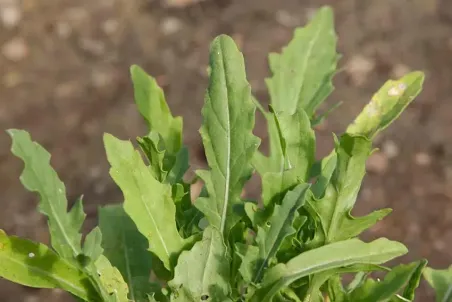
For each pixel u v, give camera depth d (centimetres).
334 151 72
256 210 68
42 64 283
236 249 67
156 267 70
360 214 233
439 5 295
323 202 67
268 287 64
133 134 261
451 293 70
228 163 68
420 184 240
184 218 71
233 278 68
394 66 275
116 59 286
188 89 275
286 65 79
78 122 264
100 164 253
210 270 65
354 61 276
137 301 74
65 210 68
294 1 301
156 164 68
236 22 295
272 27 292
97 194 245
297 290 67
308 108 79
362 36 287
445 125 256
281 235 66
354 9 296
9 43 288
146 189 66
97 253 67
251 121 68
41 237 233
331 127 256
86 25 297
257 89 269
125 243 77
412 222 230
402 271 65
